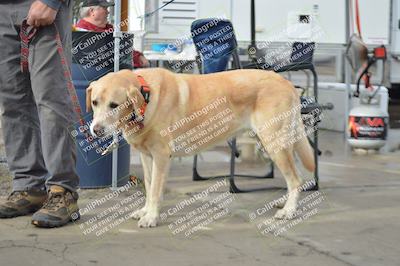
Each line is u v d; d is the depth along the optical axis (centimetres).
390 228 443
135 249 394
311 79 970
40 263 364
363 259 377
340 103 940
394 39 1017
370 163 707
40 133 466
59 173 442
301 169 643
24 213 464
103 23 623
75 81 527
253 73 477
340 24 990
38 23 423
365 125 776
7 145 465
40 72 433
